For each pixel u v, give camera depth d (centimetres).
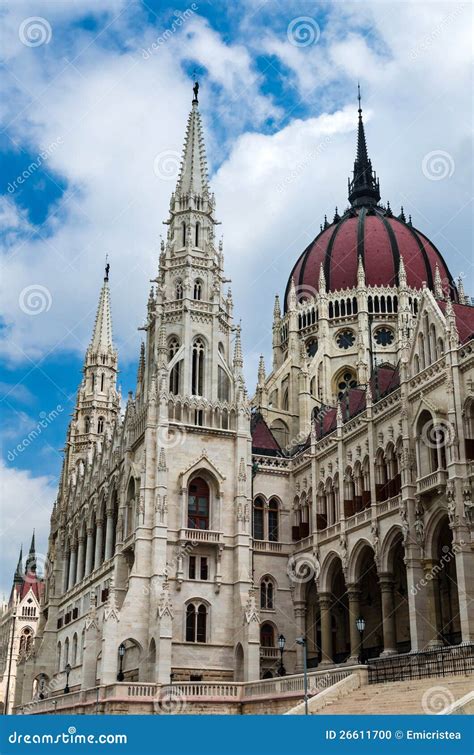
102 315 13188
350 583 7388
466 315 6981
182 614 7538
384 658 5956
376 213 11681
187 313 8719
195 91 10031
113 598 7350
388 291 10625
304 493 8450
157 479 7794
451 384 6253
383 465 7256
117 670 7331
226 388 8662
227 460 8212
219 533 7862
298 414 9788
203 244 9200
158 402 8112
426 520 6425
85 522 10131
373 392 8412
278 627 8119
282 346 11412
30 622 17625
